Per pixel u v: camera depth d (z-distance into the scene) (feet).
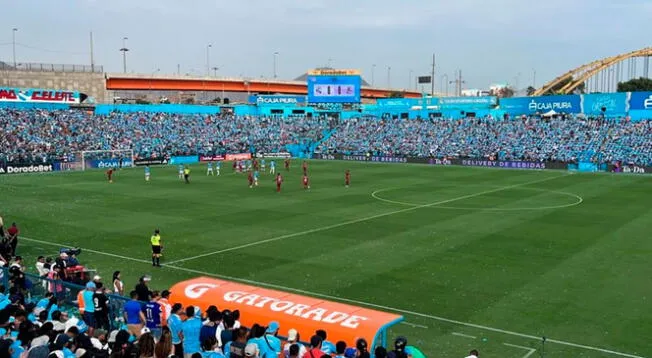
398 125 364.58
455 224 132.67
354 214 146.10
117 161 282.36
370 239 117.70
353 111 408.05
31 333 44.42
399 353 44.91
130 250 110.01
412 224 132.87
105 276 93.50
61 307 66.28
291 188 197.98
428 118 371.97
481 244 112.68
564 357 61.57
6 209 153.79
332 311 53.93
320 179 226.79
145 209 153.99
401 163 306.96
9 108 301.84
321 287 86.53
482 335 67.92
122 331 44.29
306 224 133.39
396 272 93.86
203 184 209.46
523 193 185.37
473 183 214.07
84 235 122.62
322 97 389.80
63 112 320.09
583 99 324.39
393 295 82.58
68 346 43.14
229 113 389.19
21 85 387.75
